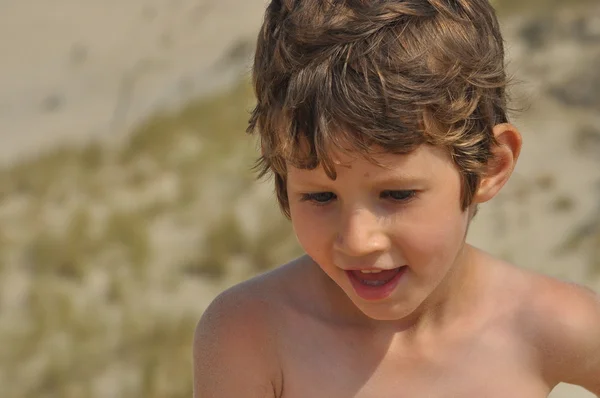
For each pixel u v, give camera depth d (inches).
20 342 460.8
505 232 456.8
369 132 90.7
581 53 584.1
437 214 96.5
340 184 93.3
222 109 800.3
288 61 96.0
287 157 94.8
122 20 1370.6
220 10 1243.2
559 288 117.1
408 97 92.2
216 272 510.9
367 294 98.0
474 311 114.0
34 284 528.7
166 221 586.6
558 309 114.7
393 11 95.3
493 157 105.3
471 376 111.2
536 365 113.7
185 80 1036.5
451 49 96.8
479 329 113.2
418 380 110.8
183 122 788.0
